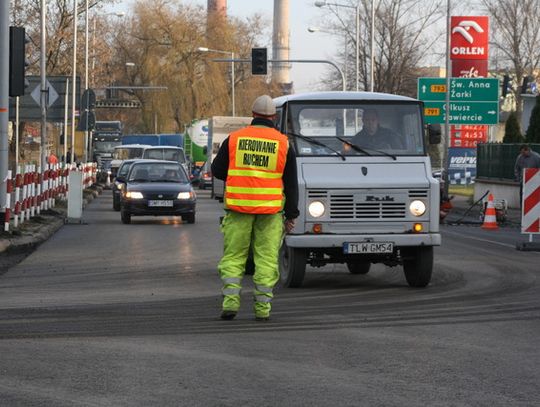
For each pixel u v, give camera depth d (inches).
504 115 5782.5
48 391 506.9
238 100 5615.2
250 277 1075.3
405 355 608.1
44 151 2253.9
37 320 743.7
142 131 5900.6
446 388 518.6
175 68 5093.5
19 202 1596.9
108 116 6624.0
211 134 3890.3
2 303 845.2
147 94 5103.3
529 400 493.4
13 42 1432.1
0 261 1220.5
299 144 971.3
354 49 4411.9
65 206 2316.7
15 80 1429.6
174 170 2053.4
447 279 1040.2
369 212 950.4
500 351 623.2
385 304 846.5
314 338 667.4
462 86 3102.9
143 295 907.4
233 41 5201.8
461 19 3299.7
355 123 981.2
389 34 4220.0
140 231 1748.3
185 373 550.6
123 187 1984.5
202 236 1632.6
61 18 4217.5
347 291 943.0
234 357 597.9
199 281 1023.6
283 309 814.5
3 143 1453.0
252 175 741.9
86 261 1227.9
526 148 2301.9
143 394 500.7
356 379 539.2
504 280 1028.5
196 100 5068.9
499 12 4608.8
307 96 990.4
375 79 4252.0
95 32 4608.8
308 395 501.0
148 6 5157.5
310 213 944.3
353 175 955.3
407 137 983.6
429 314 784.3
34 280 1027.9
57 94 2314.2
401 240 948.6
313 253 992.2
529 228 1406.3
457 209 2645.2
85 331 690.8
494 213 1941.4
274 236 751.1
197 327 713.0
